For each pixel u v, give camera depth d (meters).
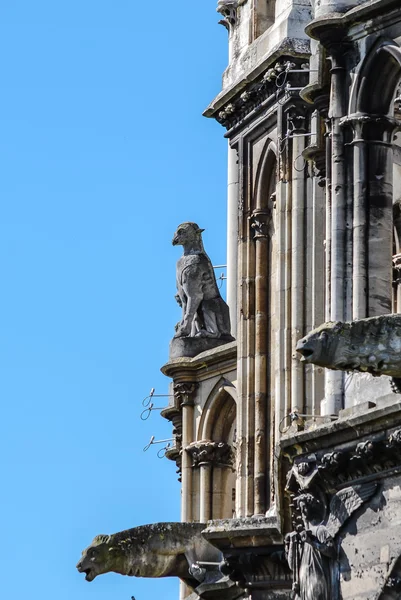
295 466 53.22
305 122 65.19
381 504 51.56
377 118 55.50
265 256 67.00
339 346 47.59
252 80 66.56
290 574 60.09
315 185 65.00
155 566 63.97
